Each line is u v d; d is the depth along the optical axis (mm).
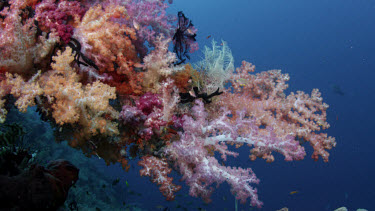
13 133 3506
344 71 70125
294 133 4434
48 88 2924
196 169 3488
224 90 4566
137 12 4289
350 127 62375
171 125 3979
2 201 2393
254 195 3369
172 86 3865
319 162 44938
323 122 4680
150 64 3783
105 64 3479
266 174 36062
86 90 3240
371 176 48219
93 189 8523
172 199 3428
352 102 64938
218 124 3799
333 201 35531
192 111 4273
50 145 7824
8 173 2795
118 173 12016
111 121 3617
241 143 4203
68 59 3025
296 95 4973
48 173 2959
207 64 4324
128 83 3914
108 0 3889
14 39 2969
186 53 4332
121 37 3555
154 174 3500
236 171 3545
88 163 9938
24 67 3164
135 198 11172
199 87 4371
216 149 3949
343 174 47562
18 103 2773
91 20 3340
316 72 73188
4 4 3289
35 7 3270
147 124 3316
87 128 3170
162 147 3701
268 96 5172
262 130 4355
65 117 2855
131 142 3650
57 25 3166
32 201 2564
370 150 58031
